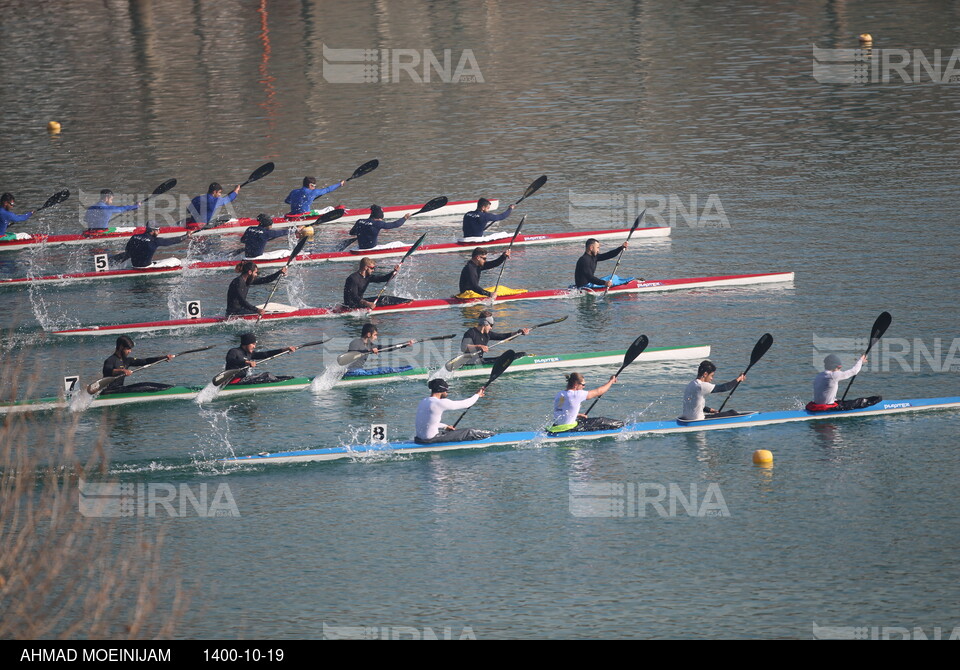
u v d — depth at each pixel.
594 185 144.88
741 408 83.31
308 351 97.94
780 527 67.12
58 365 96.06
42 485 73.06
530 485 73.31
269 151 165.50
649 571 63.25
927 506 68.69
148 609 57.88
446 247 127.12
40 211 142.25
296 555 65.81
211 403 87.62
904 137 157.12
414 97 192.25
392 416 84.31
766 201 134.75
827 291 106.12
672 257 119.19
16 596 59.41
